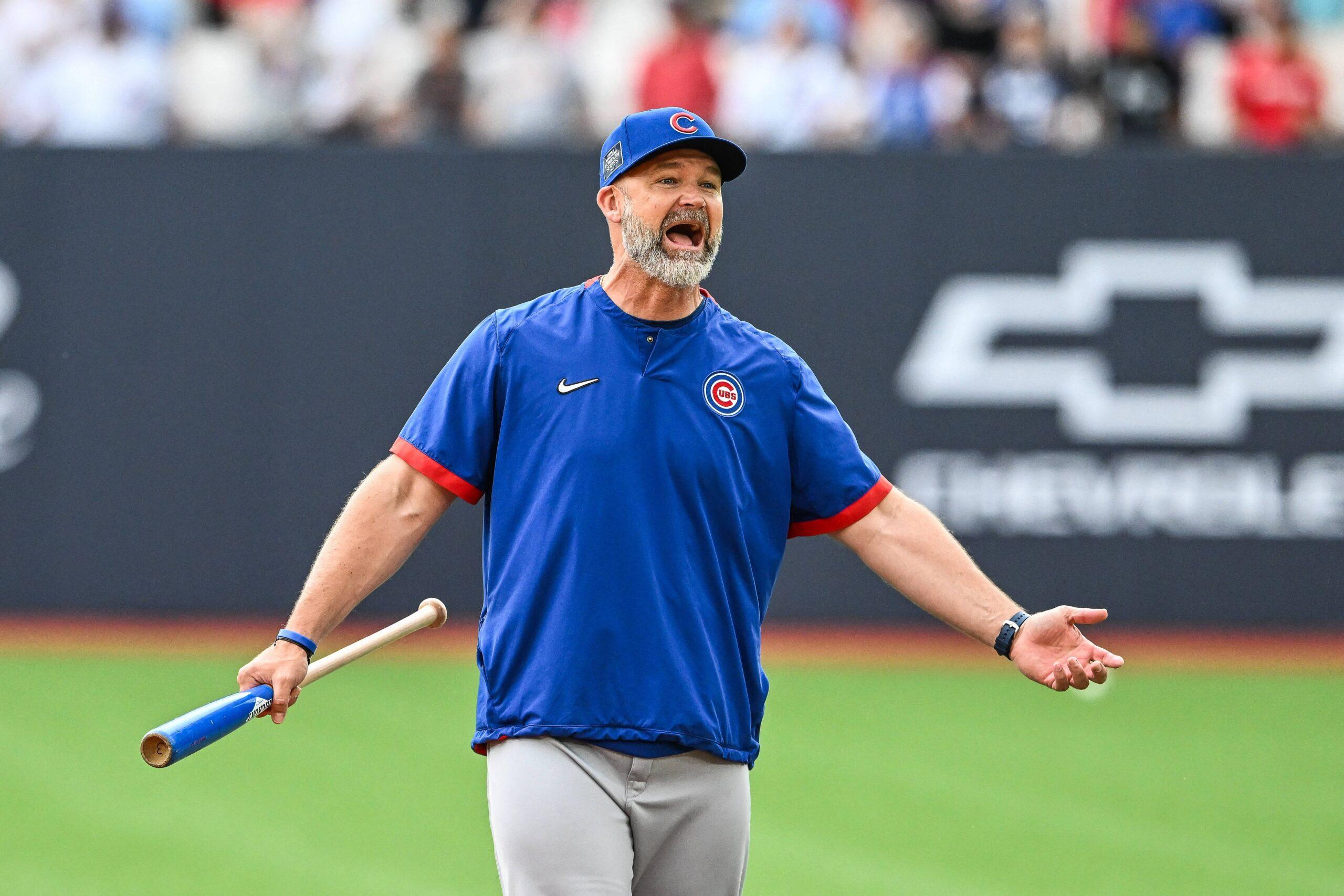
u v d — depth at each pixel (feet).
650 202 43.09
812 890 78.07
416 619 46.62
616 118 161.27
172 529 143.02
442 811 90.63
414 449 43.96
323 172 143.02
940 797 95.61
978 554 144.56
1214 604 144.05
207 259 143.13
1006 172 144.56
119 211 142.92
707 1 159.94
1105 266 144.36
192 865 80.28
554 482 43.04
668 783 42.70
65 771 97.76
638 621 42.45
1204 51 156.87
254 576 143.02
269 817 88.89
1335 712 119.44
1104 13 156.46
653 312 44.19
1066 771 102.17
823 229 144.66
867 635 145.18
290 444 143.13
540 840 41.60
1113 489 144.15
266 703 41.73
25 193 142.92
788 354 45.73
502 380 44.01
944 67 156.25
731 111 155.94
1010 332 144.66
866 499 45.50
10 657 130.62
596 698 42.19
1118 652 139.74
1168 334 144.25
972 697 123.44
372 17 157.28
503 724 42.80
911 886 79.10
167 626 142.31
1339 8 164.55
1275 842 87.71
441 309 143.43
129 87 156.76
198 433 143.13
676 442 43.27
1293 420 144.05
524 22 156.46
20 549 143.02
